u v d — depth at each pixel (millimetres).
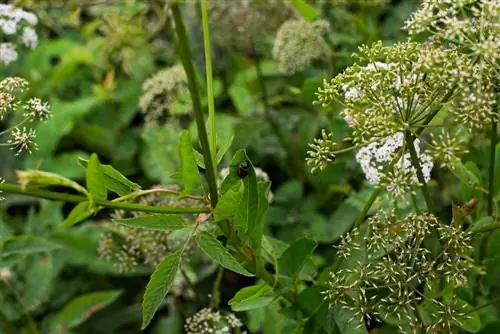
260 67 1240
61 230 1140
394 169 715
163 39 1425
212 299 920
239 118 1192
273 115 1188
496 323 865
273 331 855
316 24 1056
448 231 727
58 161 1303
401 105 733
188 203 903
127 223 710
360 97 714
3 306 1062
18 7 903
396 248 742
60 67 1429
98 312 1149
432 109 718
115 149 1355
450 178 1030
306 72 1162
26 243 917
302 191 1089
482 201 847
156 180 1279
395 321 774
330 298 754
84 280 1181
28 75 1461
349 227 1014
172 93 1128
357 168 1003
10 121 1379
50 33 1639
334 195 1080
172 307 1093
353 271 745
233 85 1288
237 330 899
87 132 1355
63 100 1495
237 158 723
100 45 1388
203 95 1223
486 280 856
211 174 703
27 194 660
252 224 729
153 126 1150
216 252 703
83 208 668
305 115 1130
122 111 1384
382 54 726
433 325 739
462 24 675
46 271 1085
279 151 1166
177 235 867
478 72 686
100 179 667
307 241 771
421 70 694
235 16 1171
